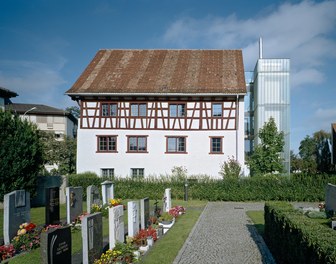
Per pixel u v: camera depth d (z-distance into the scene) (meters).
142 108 34.91
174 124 34.47
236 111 33.84
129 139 34.78
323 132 66.69
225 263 10.47
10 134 22.72
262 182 27.69
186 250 12.00
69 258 9.37
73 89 34.75
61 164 44.72
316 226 8.35
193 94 33.59
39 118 60.22
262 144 33.00
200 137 34.16
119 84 35.31
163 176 31.72
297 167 60.56
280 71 38.31
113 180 29.52
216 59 39.09
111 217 11.49
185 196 27.95
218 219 18.88
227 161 33.41
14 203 14.07
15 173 22.56
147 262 10.38
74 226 16.53
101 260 9.91
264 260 10.70
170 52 40.97
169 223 16.77
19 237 12.99
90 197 19.72
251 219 18.83
